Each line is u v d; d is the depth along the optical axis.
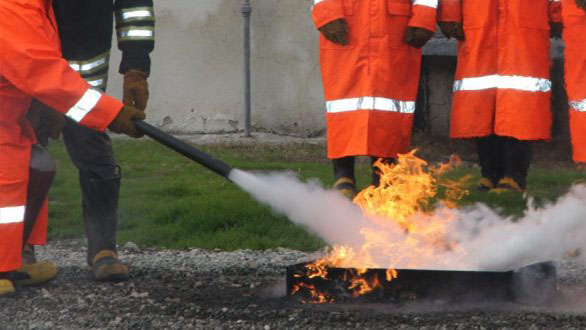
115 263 9.66
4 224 8.41
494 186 15.64
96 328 7.65
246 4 22.81
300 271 8.56
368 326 7.56
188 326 7.65
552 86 20.64
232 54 23.66
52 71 8.21
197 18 23.70
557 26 14.93
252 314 8.06
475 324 7.56
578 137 13.28
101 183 9.73
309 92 23.45
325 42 13.79
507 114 14.80
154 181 16.73
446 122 21.44
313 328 7.53
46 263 9.39
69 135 9.71
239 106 23.73
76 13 9.65
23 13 8.17
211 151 20.70
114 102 8.41
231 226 13.09
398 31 13.59
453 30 15.03
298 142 22.39
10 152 8.41
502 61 14.83
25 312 8.20
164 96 23.97
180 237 12.55
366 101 13.50
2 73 8.18
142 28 9.84
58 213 14.02
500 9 14.78
